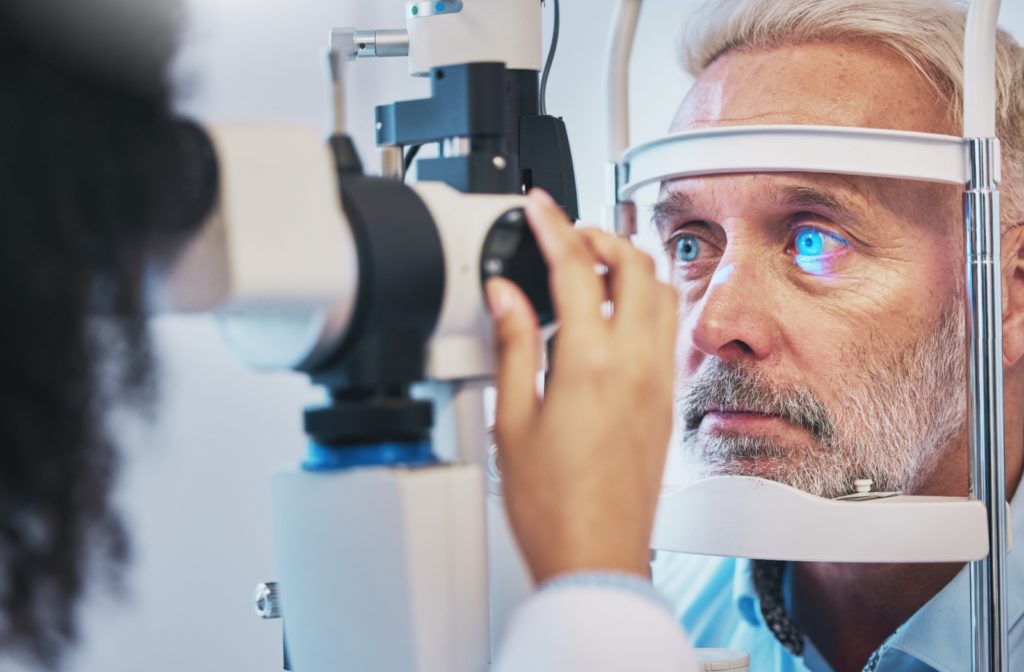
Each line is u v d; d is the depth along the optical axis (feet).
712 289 3.10
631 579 1.29
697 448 3.19
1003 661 2.61
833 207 3.01
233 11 5.08
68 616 1.13
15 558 1.09
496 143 1.70
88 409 1.07
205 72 1.30
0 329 1.01
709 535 2.69
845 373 3.05
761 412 3.08
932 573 3.33
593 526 1.33
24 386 1.03
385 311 1.40
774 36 3.28
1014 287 3.29
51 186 1.02
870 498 2.75
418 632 1.39
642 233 3.63
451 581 1.42
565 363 1.40
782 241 3.09
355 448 1.47
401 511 1.38
